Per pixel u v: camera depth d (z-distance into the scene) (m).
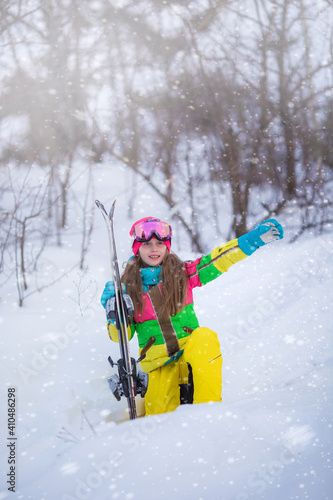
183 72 7.14
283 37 6.85
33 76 6.91
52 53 6.96
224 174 6.56
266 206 6.30
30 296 4.35
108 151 7.16
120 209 6.45
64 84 6.94
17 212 5.87
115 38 7.31
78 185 6.79
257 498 1.70
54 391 2.89
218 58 6.95
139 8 7.28
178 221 6.27
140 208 6.47
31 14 6.86
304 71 6.81
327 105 6.80
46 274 4.82
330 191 6.48
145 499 1.72
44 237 5.33
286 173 6.56
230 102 6.64
